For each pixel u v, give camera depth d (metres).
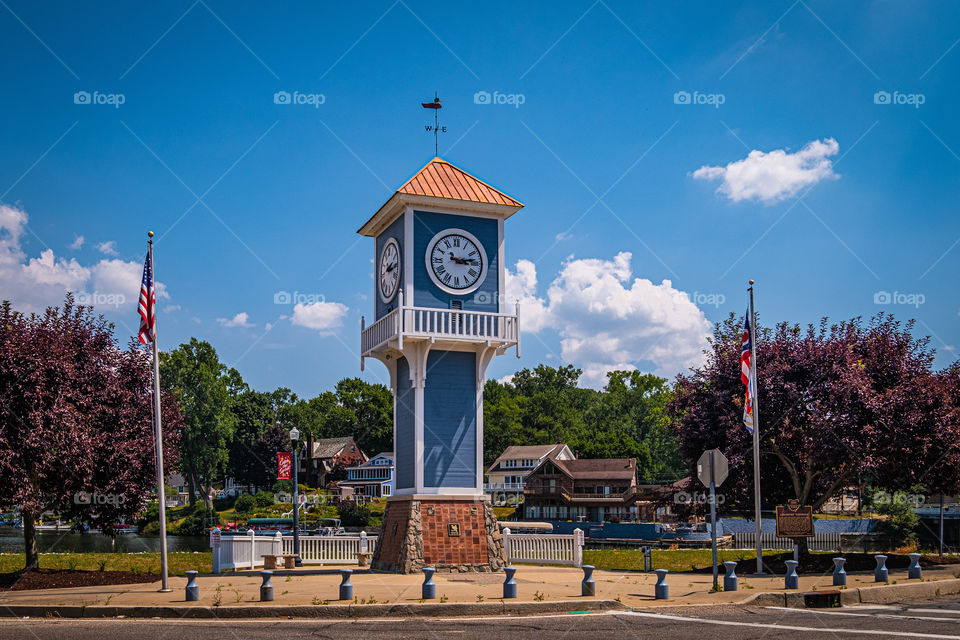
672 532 66.94
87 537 78.94
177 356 103.88
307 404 156.25
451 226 28.33
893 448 28.75
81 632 15.41
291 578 25.00
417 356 27.17
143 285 21.25
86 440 24.78
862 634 14.65
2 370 23.58
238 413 134.38
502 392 154.38
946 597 21.33
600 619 17.20
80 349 26.98
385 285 29.64
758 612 18.23
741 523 66.62
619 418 146.00
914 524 50.78
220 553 28.17
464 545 26.47
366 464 128.75
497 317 27.97
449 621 16.97
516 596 19.44
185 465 102.25
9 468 23.09
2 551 51.88
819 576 25.44
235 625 16.36
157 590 20.98
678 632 15.19
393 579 24.08
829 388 29.80
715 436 32.59
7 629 15.88
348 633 15.18
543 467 101.88
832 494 32.66
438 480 26.94
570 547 31.05
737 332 34.12
